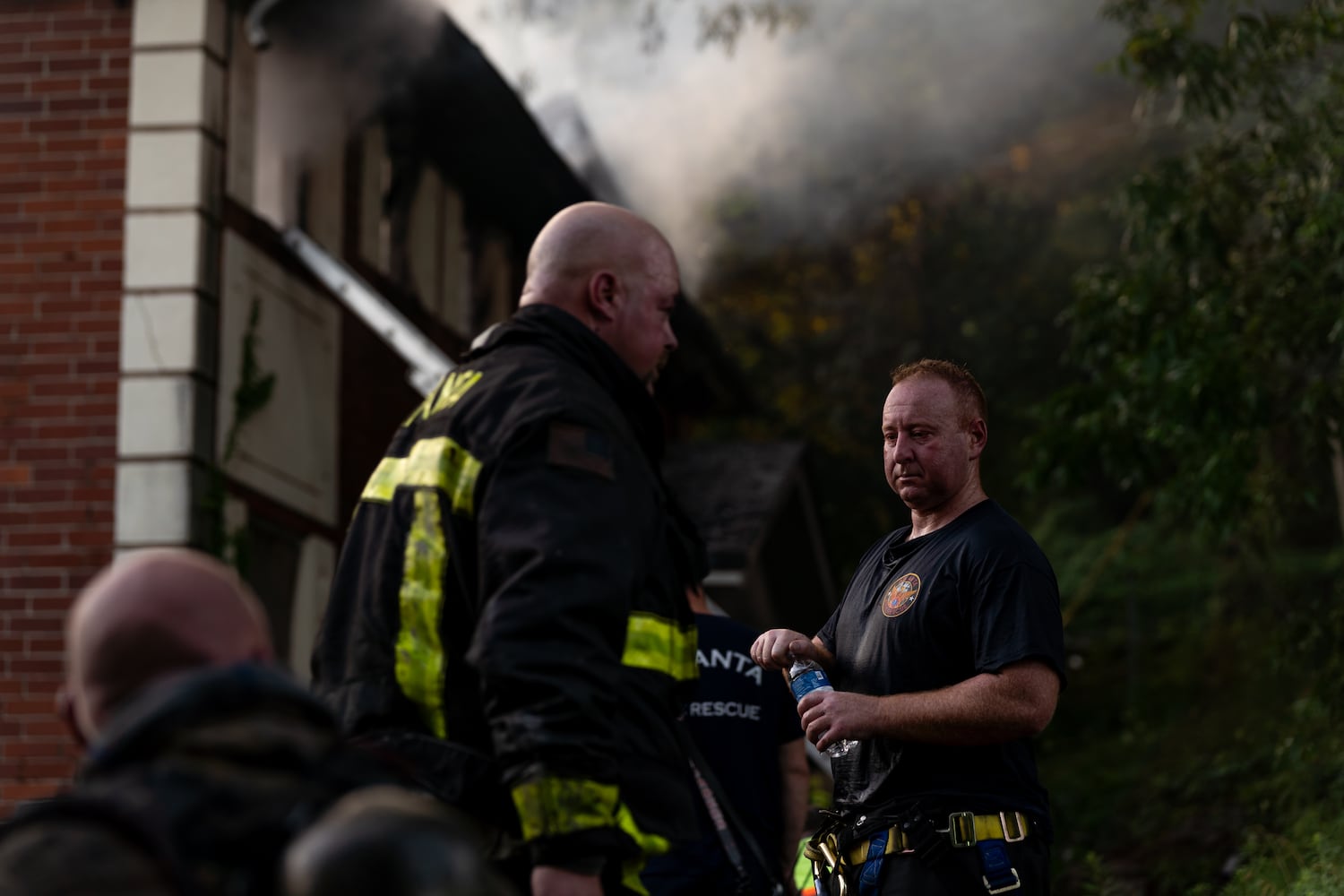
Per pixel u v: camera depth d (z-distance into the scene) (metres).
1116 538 22.19
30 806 1.46
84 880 1.34
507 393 2.57
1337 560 17.16
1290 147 8.75
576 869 2.28
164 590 1.61
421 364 8.91
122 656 1.59
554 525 2.39
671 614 2.61
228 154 8.29
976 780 3.38
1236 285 9.03
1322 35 8.76
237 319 8.28
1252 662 16.58
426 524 2.54
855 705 3.38
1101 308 9.38
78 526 7.60
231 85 8.37
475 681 2.51
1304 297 8.78
